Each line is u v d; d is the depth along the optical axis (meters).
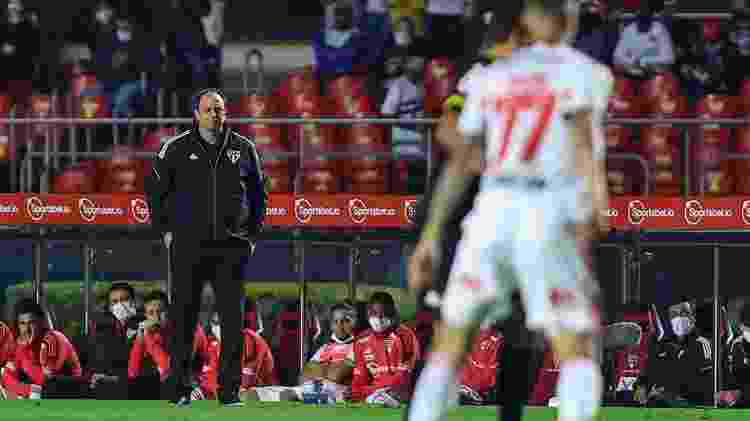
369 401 44.53
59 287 50.94
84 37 71.06
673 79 60.44
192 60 65.00
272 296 50.59
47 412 36.38
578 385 18.30
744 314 49.78
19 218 50.03
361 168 56.69
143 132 61.69
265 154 54.94
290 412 37.19
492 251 18.61
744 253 50.38
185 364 39.69
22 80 67.19
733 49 64.06
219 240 39.12
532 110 18.80
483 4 58.91
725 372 48.88
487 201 18.84
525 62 19.20
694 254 50.53
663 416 36.62
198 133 39.31
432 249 19.88
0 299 50.72
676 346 47.88
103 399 45.66
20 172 55.72
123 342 48.06
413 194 52.69
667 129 57.28
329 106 60.12
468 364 46.19
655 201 49.00
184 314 39.38
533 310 18.39
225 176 39.22
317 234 50.78
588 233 18.80
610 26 64.62
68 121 52.28
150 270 51.09
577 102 18.72
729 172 56.38
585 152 18.75
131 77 64.31
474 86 19.47
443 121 24.83
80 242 50.88
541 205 18.50
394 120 51.34
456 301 18.78
